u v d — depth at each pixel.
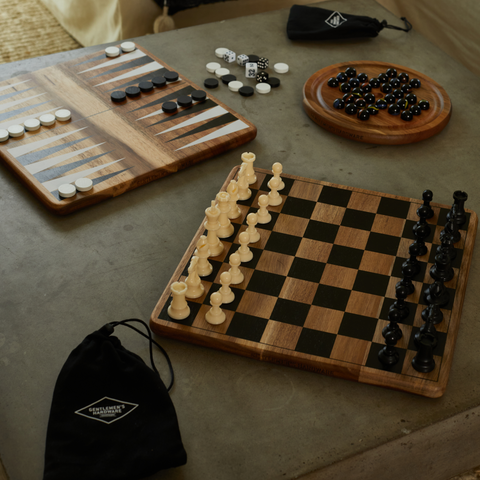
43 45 4.04
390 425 1.30
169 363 1.40
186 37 2.70
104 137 2.04
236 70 2.50
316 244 1.67
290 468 1.21
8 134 2.00
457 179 2.02
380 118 2.19
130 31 3.41
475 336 1.50
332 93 2.31
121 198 1.88
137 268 1.65
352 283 1.56
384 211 1.79
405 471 1.47
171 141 2.04
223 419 1.29
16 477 1.19
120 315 1.51
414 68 2.58
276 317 1.46
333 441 1.26
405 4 3.66
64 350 1.43
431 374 1.35
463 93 2.45
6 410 1.30
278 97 2.38
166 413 1.21
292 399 1.34
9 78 2.35
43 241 1.72
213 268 1.59
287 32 2.73
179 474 1.20
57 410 1.19
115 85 2.29
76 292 1.57
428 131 2.14
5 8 4.37
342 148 2.13
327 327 1.44
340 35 2.71
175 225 1.79
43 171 1.88
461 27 3.40
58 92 2.23
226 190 1.83
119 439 1.17
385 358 1.35
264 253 1.63
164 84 2.30
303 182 1.88
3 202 1.85
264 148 2.11
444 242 1.56
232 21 2.85
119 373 1.24
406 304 1.46
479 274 1.67
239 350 1.41
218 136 2.07
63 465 1.12
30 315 1.50
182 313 1.44
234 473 1.20
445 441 1.42
